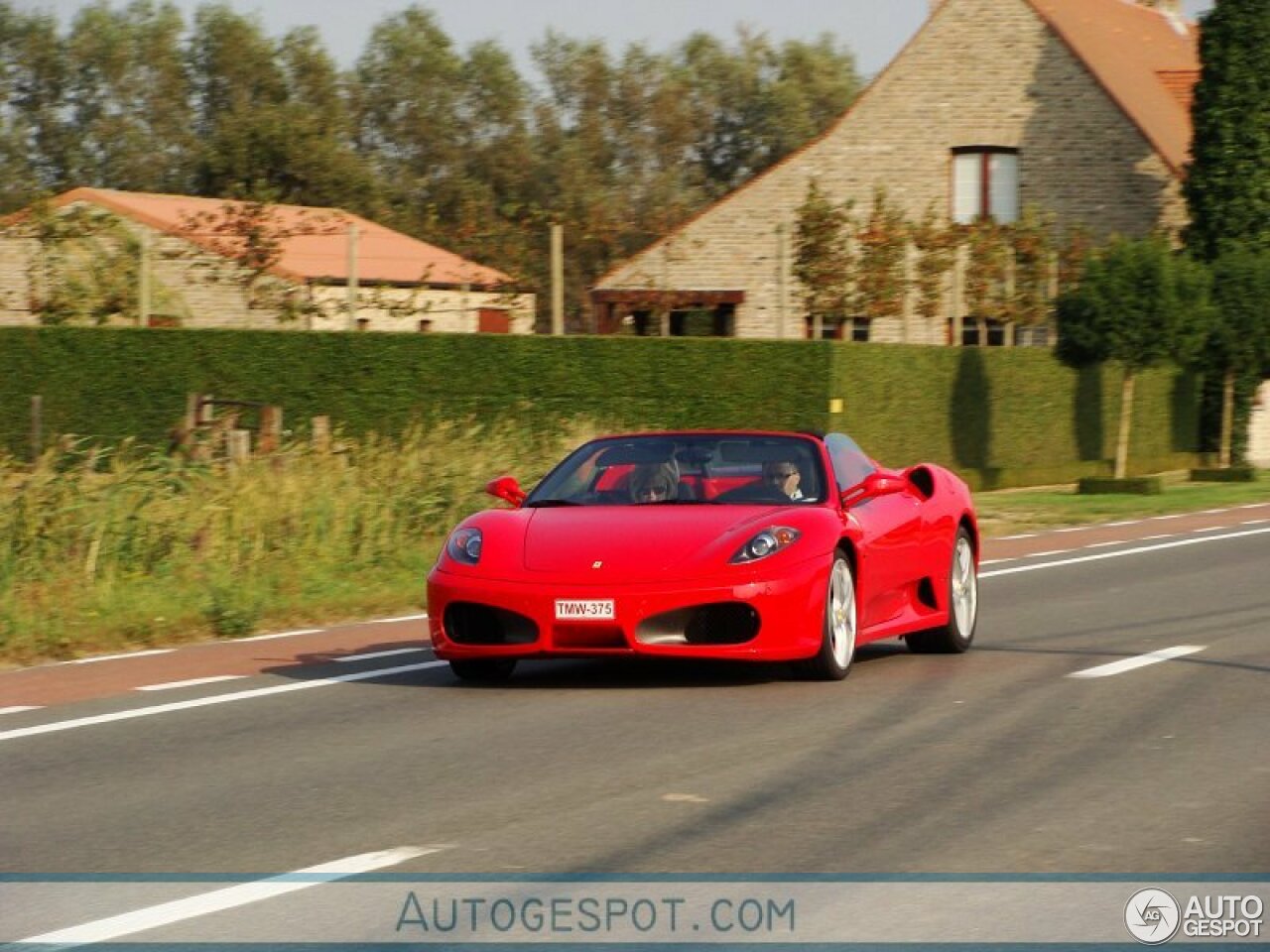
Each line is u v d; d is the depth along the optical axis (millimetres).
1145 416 42562
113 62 94188
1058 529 27484
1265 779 8578
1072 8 53250
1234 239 43156
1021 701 10930
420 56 95562
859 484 12391
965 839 7391
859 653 13492
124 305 37312
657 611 11031
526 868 6949
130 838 7488
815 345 33469
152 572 16594
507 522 11898
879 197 41906
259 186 37125
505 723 10258
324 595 16719
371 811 7953
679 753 9273
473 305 43406
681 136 94438
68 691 11594
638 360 34000
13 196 90688
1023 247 43156
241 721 10383
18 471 17297
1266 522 28109
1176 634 14352
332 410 33406
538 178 92812
